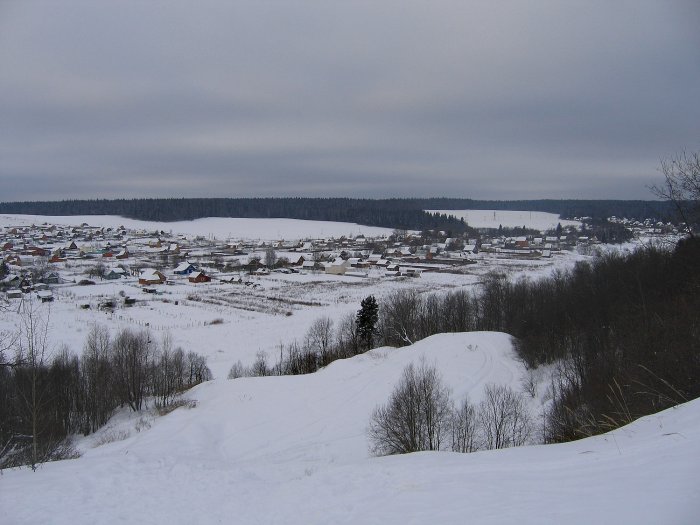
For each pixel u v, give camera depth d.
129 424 42.06
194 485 14.88
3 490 14.14
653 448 11.38
